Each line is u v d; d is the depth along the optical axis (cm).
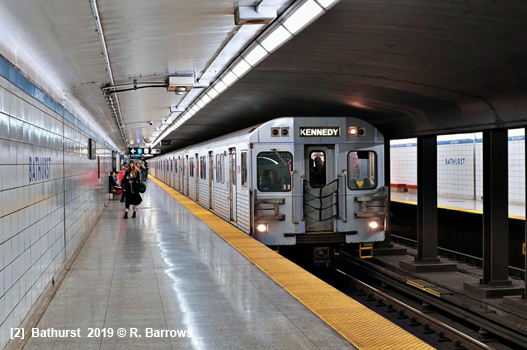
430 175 1048
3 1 382
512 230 1141
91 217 1245
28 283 489
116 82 889
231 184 1300
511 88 750
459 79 802
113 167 2892
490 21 579
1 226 388
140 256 887
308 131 1023
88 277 727
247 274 743
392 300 892
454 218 1345
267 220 1017
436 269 1025
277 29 645
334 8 590
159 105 1384
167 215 1570
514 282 955
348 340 464
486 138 857
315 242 1025
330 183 1036
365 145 1038
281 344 455
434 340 730
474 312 757
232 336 477
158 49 705
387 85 956
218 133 2686
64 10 445
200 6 538
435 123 1012
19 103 461
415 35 671
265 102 1397
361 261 1198
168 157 3647
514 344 678
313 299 605
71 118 850
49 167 619
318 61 866
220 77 1002
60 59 605
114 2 471
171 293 636
